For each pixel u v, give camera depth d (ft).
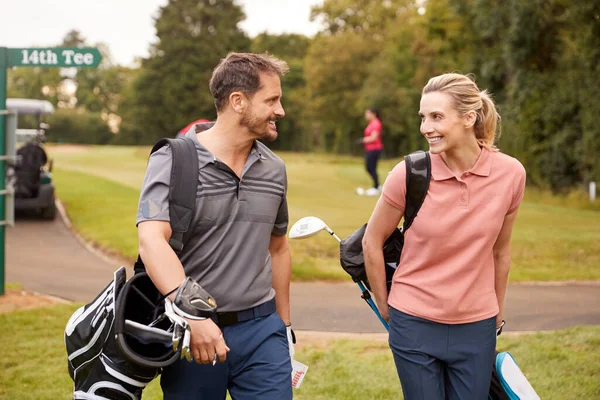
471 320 8.89
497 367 9.44
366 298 10.12
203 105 211.00
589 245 32.22
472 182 8.75
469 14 79.61
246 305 8.71
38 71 290.35
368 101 155.02
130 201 52.03
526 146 67.62
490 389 9.71
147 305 8.58
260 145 9.10
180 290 7.63
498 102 75.97
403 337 9.00
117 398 8.04
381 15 205.77
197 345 7.68
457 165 8.79
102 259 32.96
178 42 209.87
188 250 8.55
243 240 8.68
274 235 9.78
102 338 7.98
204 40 213.05
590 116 59.26
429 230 8.78
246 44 217.97
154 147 8.63
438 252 8.82
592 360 15.49
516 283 26.25
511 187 8.86
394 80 152.97
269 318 8.96
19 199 44.91
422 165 8.82
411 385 9.02
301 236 10.05
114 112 291.38
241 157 8.80
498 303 9.56
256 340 8.77
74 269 30.30
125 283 8.23
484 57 78.64
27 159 44.65
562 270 27.96
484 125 8.89
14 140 22.91
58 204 53.01
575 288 25.44
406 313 8.96
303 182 67.97
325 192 56.90
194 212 8.39
